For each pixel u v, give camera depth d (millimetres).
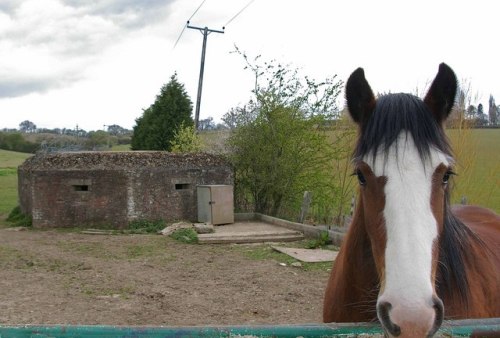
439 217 2250
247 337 2094
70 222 15250
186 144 19703
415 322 1885
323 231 12375
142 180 15086
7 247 12141
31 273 9594
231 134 17438
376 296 2674
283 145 16406
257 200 17453
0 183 35000
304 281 8844
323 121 16062
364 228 2707
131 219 14969
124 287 8555
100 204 15102
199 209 15516
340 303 2939
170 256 11086
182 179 15656
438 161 2252
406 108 2316
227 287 8531
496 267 3141
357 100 2535
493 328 2146
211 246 12273
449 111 2447
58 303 7633
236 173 17391
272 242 12742
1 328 2100
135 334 2072
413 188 2178
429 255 2066
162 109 24312
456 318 2553
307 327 2133
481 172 11406
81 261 10586
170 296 8016
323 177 16188
